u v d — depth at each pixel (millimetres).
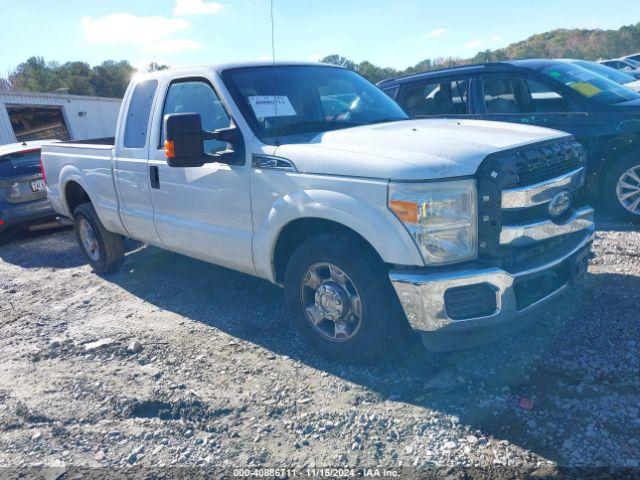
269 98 3906
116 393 3344
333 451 2668
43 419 3148
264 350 3764
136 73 4836
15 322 4734
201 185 3998
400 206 2867
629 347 3287
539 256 3160
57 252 7234
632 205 5668
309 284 3482
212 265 5688
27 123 23750
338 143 3352
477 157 2928
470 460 2512
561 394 2924
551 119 5914
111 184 5035
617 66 21969
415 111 6984
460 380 3139
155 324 4391
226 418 3012
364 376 3297
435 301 2879
